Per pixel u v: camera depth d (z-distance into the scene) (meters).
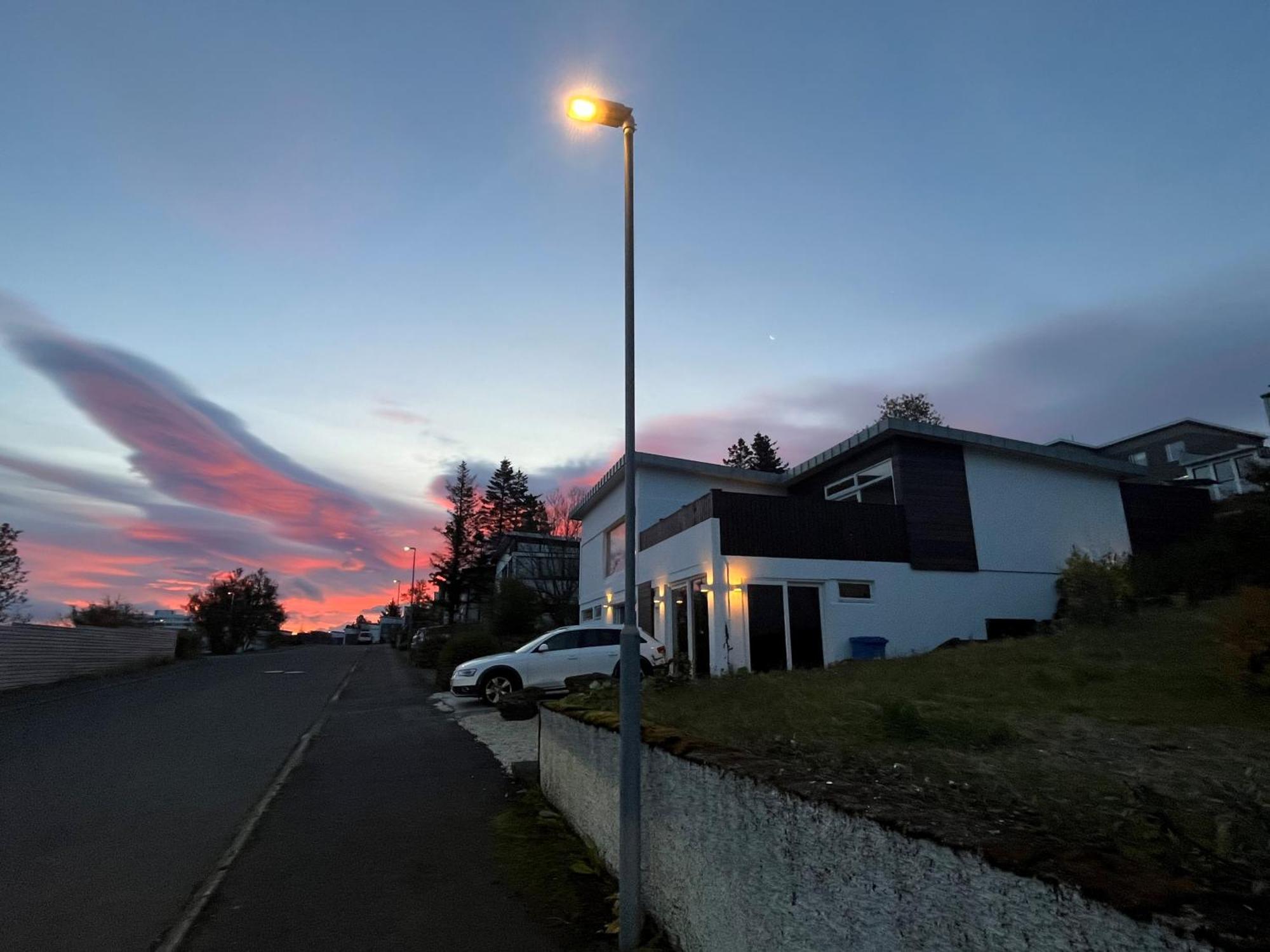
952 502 16.48
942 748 5.17
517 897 5.33
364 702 17.86
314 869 5.98
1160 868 2.18
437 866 6.02
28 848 6.53
